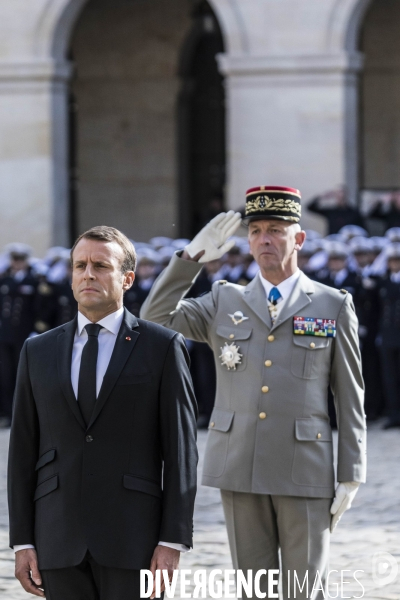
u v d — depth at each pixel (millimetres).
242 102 44750
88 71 58156
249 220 12367
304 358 12156
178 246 37594
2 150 46750
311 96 44219
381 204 41156
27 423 10406
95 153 58500
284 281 12438
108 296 10227
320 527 11992
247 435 12055
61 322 34719
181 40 57188
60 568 9914
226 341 12438
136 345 10266
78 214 58844
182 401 10219
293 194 12312
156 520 10062
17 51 46469
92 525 9875
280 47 44281
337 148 44062
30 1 46219
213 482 12172
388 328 32250
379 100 55562
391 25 55188
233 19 44562
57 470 10055
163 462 10508
